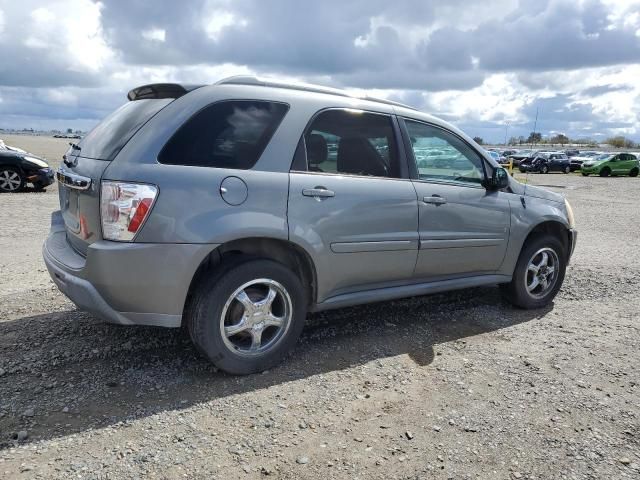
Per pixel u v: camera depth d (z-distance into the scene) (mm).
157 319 3045
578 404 3127
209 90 3203
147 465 2400
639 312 5008
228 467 2420
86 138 3662
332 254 3541
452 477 2418
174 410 2881
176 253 2953
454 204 4191
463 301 5121
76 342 3680
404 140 3998
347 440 2676
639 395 3275
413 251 3977
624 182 29500
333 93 3740
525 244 4832
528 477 2439
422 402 3090
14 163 12883
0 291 4742
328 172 3562
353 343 3941
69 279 3113
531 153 44062
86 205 3049
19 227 7996
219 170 3094
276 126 3352
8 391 2984
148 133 3008
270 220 3205
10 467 2332
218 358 3191
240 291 3213
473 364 3646
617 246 8680
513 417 2953
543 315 4836
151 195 2891
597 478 2447
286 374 3383
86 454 2457
